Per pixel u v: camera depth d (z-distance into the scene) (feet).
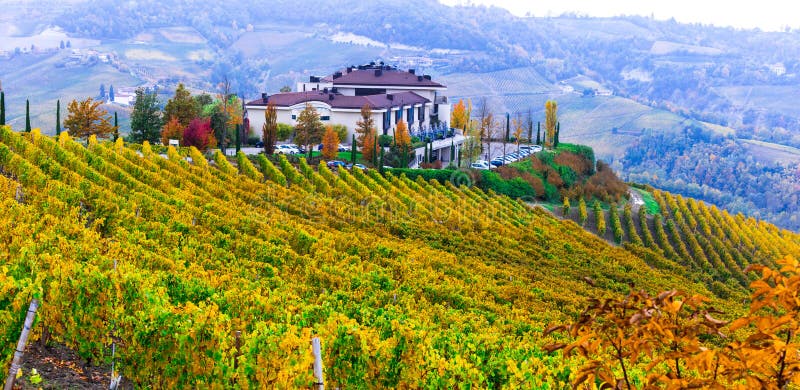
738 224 345.51
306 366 42.19
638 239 271.08
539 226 244.42
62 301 51.62
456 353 58.44
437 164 349.82
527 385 52.54
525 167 334.44
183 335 45.11
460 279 128.88
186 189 175.63
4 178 123.95
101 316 51.21
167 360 46.11
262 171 246.88
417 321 72.79
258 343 44.98
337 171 276.21
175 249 95.86
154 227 108.99
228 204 166.20
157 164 206.90
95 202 118.32
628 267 203.41
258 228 133.08
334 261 118.52
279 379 42.04
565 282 156.46
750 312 25.55
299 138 321.93
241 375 43.16
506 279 145.07
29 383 46.11
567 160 379.96
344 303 86.69
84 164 159.74
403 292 99.40
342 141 363.76
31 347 53.62
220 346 45.19
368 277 104.32
